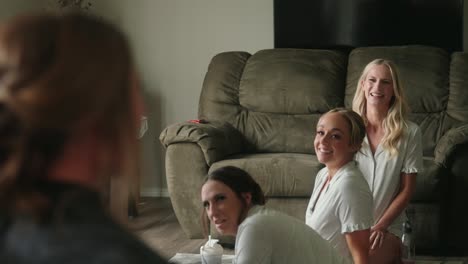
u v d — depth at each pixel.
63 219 0.61
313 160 4.41
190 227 4.54
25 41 0.62
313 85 5.08
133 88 0.67
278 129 5.05
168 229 4.88
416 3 5.51
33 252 0.60
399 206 3.29
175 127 4.56
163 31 6.05
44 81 0.61
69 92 0.61
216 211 2.19
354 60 5.18
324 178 2.69
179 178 4.52
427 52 5.08
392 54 5.11
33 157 0.61
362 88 3.42
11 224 0.61
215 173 2.20
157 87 6.09
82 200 0.62
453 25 5.45
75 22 0.64
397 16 5.55
